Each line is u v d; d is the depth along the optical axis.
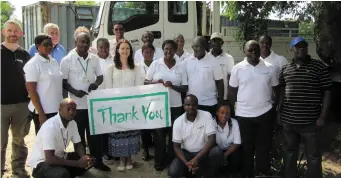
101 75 4.52
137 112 4.54
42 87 3.98
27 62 4.08
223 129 4.25
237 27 6.82
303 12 6.71
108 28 6.51
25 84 4.19
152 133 5.23
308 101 3.79
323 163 5.05
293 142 4.00
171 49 4.47
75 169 4.02
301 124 3.84
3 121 4.11
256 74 4.04
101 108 4.45
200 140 4.12
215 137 4.11
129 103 4.51
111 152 4.57
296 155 4.06
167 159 4.75
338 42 5.55
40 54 4.00
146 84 4.65
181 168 4.04
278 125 4.66
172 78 4.52
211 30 6.80
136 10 6.57
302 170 4.28
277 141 4.63
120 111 4.50
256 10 6.73
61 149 3.88
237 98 4.23
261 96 4.05
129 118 4.52
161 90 4.52
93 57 4.41
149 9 6.62
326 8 5.57
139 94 4.53
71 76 4.27
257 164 4.29
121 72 4.51
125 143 4.50
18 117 4.21
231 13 6.80
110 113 4.48
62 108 3.75
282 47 6.93
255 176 4.33
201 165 4.09
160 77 4.52
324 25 5.65
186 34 6.79
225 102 4.24
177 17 6.73
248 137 4.18
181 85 4.57
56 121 3.79
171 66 4.56
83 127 4.43
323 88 3.81
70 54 4.30
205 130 4.08
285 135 4.03
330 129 5.85
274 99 4.22
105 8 6.47
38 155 3.81
